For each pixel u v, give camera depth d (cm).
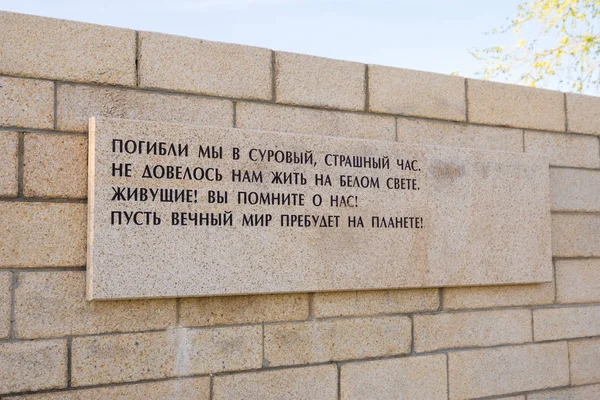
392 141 453
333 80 436
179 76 389
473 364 467
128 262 354
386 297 439
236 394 386
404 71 464
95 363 354
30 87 352
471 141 488
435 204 452
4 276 339
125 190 356
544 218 500
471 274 462
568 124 534
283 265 395
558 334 507
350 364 421
